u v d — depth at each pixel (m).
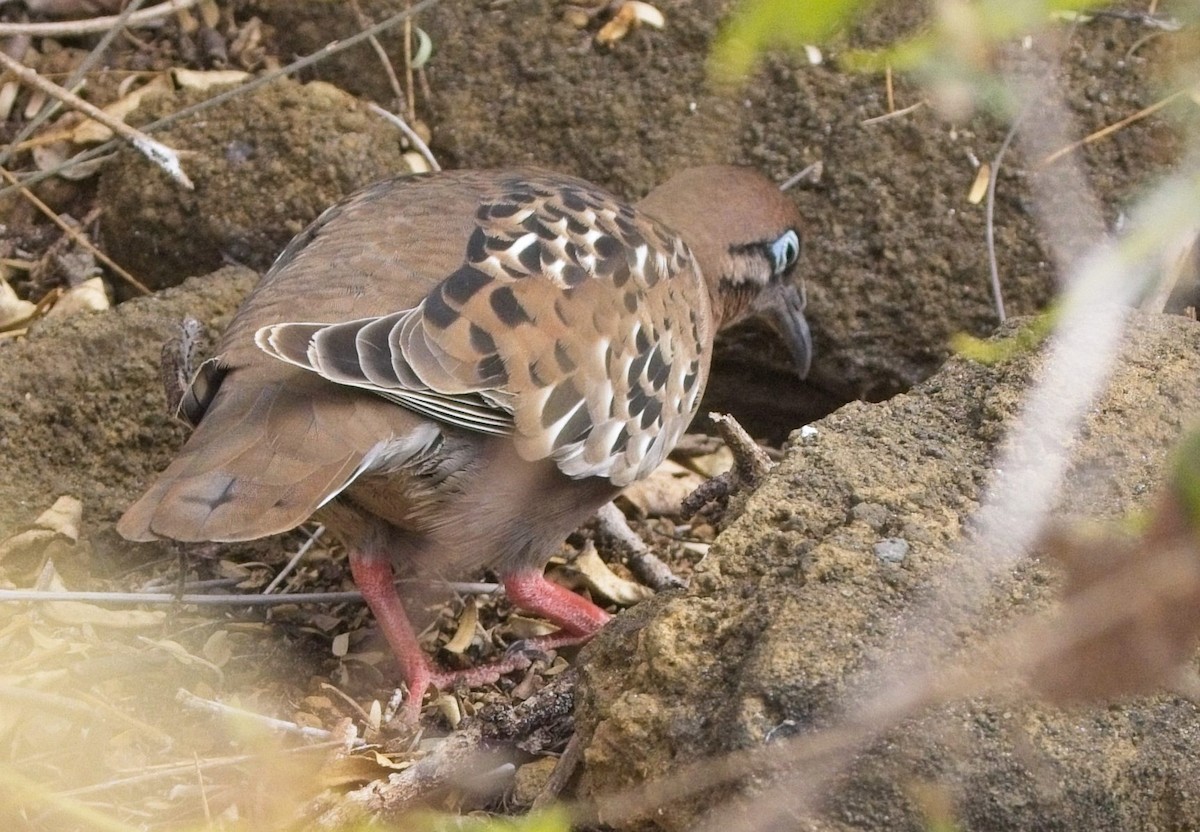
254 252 11.48
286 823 6.93
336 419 7.23
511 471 8.02
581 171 12.07
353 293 7.75
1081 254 7.61
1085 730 6.21
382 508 8.27
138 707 8.49
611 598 9.91
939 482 7.36
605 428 8.41
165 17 12.15
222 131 11.61
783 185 11.89
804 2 2.64
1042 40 4.72
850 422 7.86
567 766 7.04
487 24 12.41
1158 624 2.96
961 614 6.36
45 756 7.97
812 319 11.76
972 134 11.80
